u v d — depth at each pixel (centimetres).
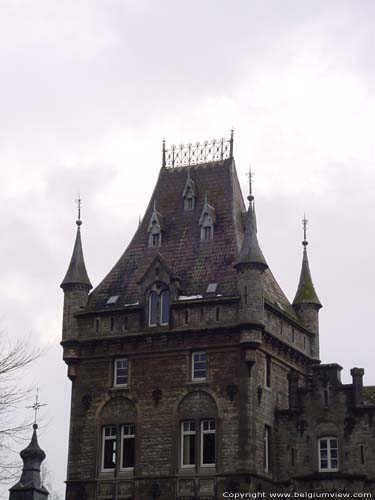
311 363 7594
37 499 6894
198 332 6731
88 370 7038
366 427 6588
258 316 6619
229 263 7031
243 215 7500
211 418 6588
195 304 6794
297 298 7825
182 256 7250
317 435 6706
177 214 7512
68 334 7119
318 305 7806
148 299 6969
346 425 6644
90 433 6888
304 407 6794
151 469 6631
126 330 6969
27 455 7019
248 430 6450
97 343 7031
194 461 6569
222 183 7506
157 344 6862
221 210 7369
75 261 7319
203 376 6706
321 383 6788
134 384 6856
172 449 6612
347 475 6531
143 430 6738
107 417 6881
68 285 7219
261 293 6688
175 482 6531
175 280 6906
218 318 6712
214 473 6456
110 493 6700
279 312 7088
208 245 7225
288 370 7206
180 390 6712
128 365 6931
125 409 6844
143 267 7356
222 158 7662
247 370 6556
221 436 6506
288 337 7244
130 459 6756
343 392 6712
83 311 7156
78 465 6856
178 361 6775
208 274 7031
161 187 7700
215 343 6694
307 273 7994
